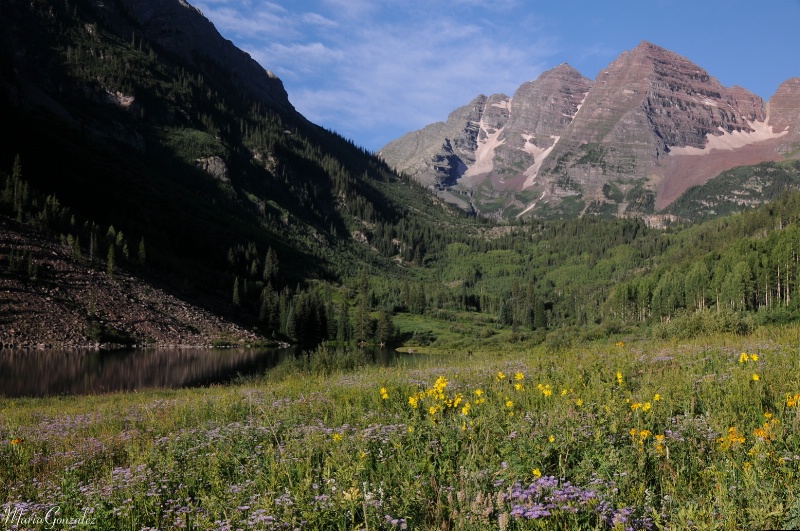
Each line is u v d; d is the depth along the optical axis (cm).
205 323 10106
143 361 6512
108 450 1165
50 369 5319
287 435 1044
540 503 576
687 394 1105
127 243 11919
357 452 832
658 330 3120
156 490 790
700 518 548
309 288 16862
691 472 697
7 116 15525
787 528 514
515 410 1061
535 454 747
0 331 7138
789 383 1085
